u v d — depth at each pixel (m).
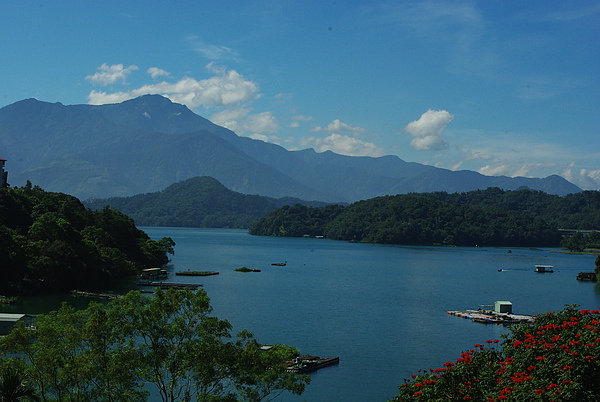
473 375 40.19
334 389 84.94
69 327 47.34
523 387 35.84
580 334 38.84
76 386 47.25
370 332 123.06
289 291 187.62
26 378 42.31
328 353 104.69
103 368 46.66
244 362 49.41
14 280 153.00
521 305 169.38
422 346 111.25
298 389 51.97
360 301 168.00
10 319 104.19
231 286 197.75
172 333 48.38
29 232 176.62
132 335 48.25
